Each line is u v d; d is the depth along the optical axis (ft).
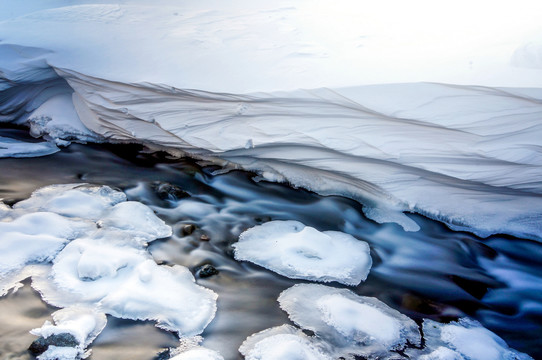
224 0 27.73
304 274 12.36
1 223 12.36
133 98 17.34
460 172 14.17
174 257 12.71
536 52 13.91
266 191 16.61
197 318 10.45
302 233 13.44
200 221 14.71
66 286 10.89
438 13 20.95
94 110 18.35
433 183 15.07
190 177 17.13
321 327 10.48
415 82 13.80
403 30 19.35
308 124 15.19
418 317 11.25
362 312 10.93
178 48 18.84
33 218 12.83
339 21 21.52
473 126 13.42
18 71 18.70
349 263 12.92
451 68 14.52
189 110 16.74
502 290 12.51
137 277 11.35
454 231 14.66
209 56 18.02
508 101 13.10
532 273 13.15
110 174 16.97
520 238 14.28
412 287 12.37
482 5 20.65
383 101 13.96
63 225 12.98
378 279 12.57
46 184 15.71
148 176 17.02
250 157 17.15
